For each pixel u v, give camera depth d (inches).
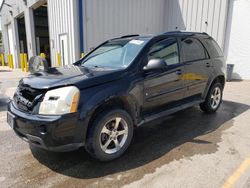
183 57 163.3
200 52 182.1
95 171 113.4
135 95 128.3
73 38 384.5
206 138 151.5
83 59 173.8
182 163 120.3
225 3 414.0
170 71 149.6
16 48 820.0
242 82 391.2
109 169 115.2
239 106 230.5
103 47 173.8
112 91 116.2
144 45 141.8
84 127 108.1
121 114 122.5
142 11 462.9
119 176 109.1
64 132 103.5
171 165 118.3
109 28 414.9
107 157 119.7
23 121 106.5
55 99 104.2
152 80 138.3
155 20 494.3
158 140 148.7
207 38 195.0
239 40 413.7
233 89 325.1
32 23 629.0
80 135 108.1
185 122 182.1
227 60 434.6
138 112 134.1
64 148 106.1
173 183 103.4
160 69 142.9
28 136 107.5
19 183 103.8
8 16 868.0
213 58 193.0
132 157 126.7
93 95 110.2
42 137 101.9
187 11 470.9
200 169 114.5
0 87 346.9
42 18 850.8
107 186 101.7
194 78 171.3
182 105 167.3
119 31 430.9
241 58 416.8
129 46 148.5
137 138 152.2
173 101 158.7
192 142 145.4
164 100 150.3
